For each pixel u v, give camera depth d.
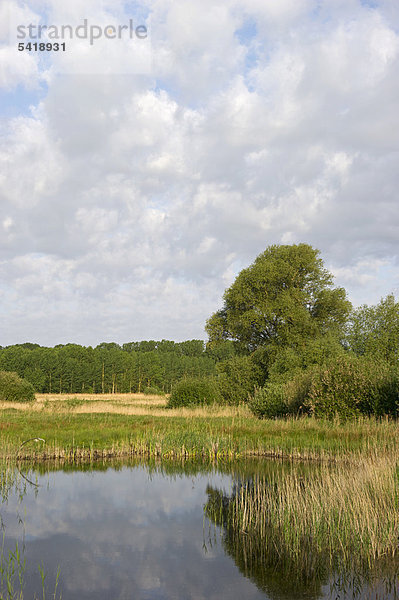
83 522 10.96
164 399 64.44
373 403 22.78
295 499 11.03
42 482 14.95
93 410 35.16
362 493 10.28
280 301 44.41
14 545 9.52
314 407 24.52
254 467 16.94
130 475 16.05
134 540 9.80
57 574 8.16
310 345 38.47
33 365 96.50
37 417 28.28
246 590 7.59
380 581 7.79
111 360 111.81
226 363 45.41
